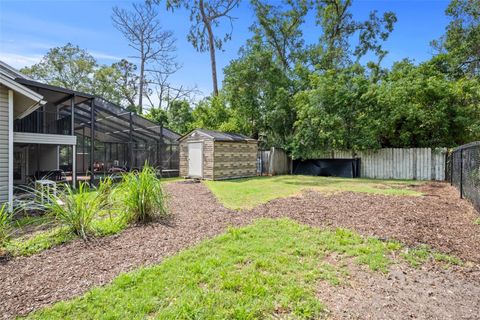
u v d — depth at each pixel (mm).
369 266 3029
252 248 3504
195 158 12992
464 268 2961
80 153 16250
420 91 11328
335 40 19578
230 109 18344
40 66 26656
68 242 3818
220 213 5582
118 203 4805
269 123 16188
